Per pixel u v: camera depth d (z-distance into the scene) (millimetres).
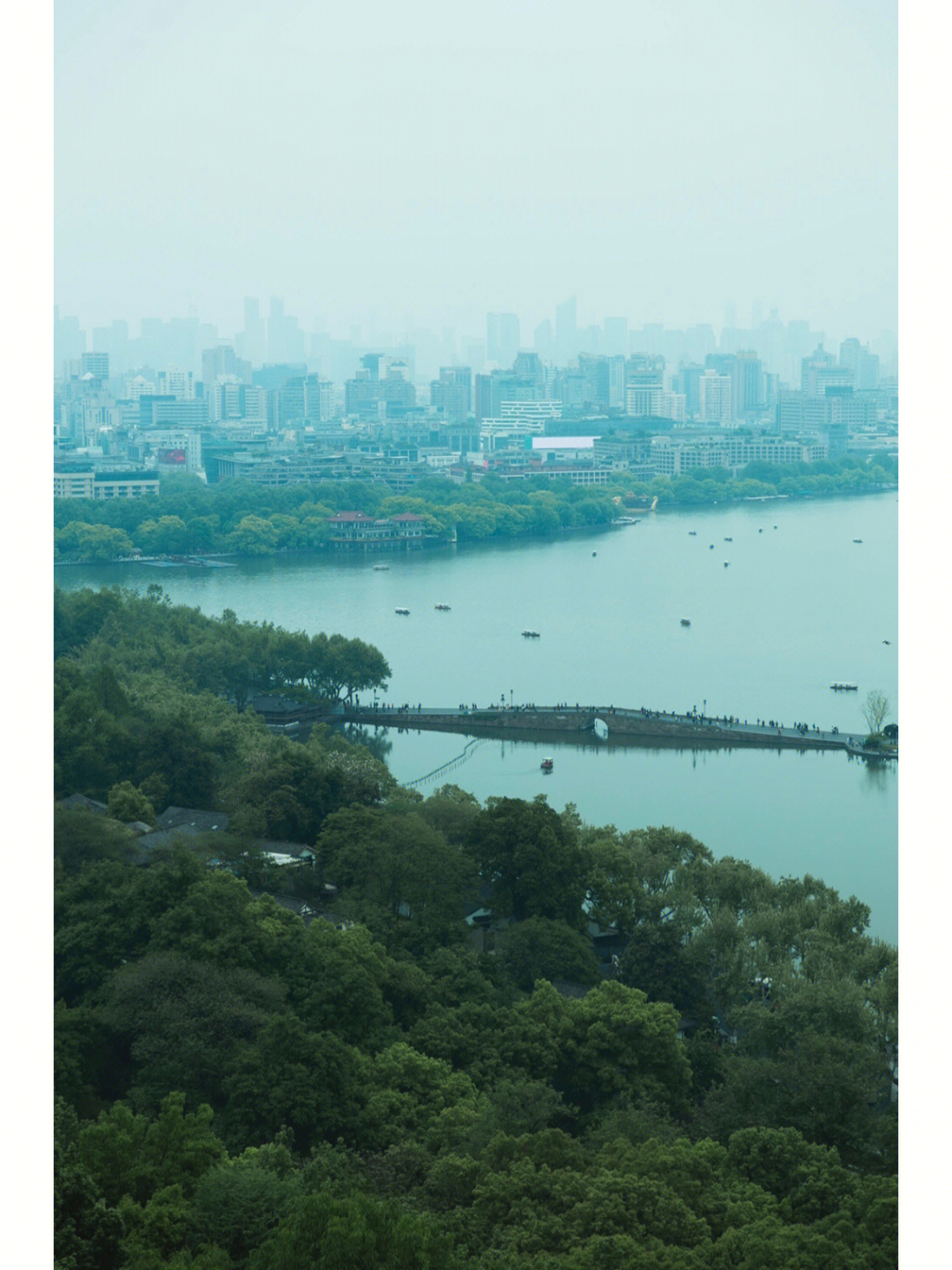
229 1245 55219
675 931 94375
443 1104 69375
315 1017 75750
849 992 80250
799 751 194250
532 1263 52469
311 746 140625
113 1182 58406
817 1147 63594
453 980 87750
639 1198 57031
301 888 105250
